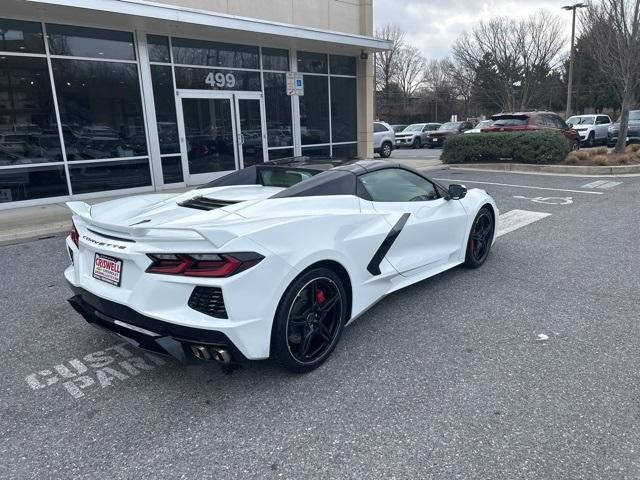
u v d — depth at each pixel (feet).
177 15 31.40
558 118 55.42
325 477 7.38
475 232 16.83
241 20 34.76
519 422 8.55
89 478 7.47
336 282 10.75
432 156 70.49
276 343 9.66
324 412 9.03
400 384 9.89
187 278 8.73
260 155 42.78
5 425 8.83
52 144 31.37
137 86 34.65
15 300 15.15
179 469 7.63
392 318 13.14
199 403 9.41
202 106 38.32
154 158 35.86
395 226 12.63
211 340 8.82
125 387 10.04
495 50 138.41
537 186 35.73
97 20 31.32
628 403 9.04
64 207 29.86
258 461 7.77
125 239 9.46
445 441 8.12
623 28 48.11
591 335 11.86
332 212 11.07
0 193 29.73
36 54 30.17
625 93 50.06
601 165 43.45
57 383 10.25
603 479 7.19
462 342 11.66
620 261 17.65
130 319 9.28
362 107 50.26
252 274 8.93
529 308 13.60
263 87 42.19
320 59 46.37
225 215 9.99
